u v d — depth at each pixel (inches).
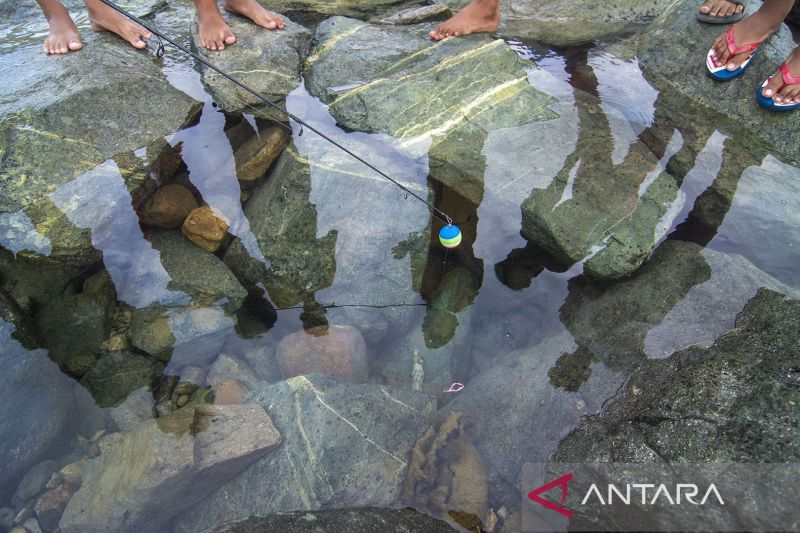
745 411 84.9
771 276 117.4
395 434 104.9
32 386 109.0
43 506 100.1
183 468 96.0
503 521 92.5
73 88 143.6
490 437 105.0
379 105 152.2
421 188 136.6
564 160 137.3
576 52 176.7
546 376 110.3
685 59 160.7
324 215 131.7
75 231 127.8
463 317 124.8
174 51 169.2
